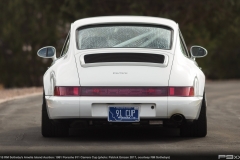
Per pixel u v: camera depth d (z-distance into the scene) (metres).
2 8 79.81
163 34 16.50
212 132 17.45
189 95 14.95
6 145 14.82
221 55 91.38
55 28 79.50
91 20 17.11
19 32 79.75
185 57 16.27
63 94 14.92
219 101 30.52
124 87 14.80
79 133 17.09
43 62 84.81
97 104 14.80
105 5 57.47
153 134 16.91
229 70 92.06
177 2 56.62
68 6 57.00
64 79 15.04
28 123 19.64
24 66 84.19
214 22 59.91
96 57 15.56
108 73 14.98
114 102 14.71
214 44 85.94
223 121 20.64
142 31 16.55
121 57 15.50
